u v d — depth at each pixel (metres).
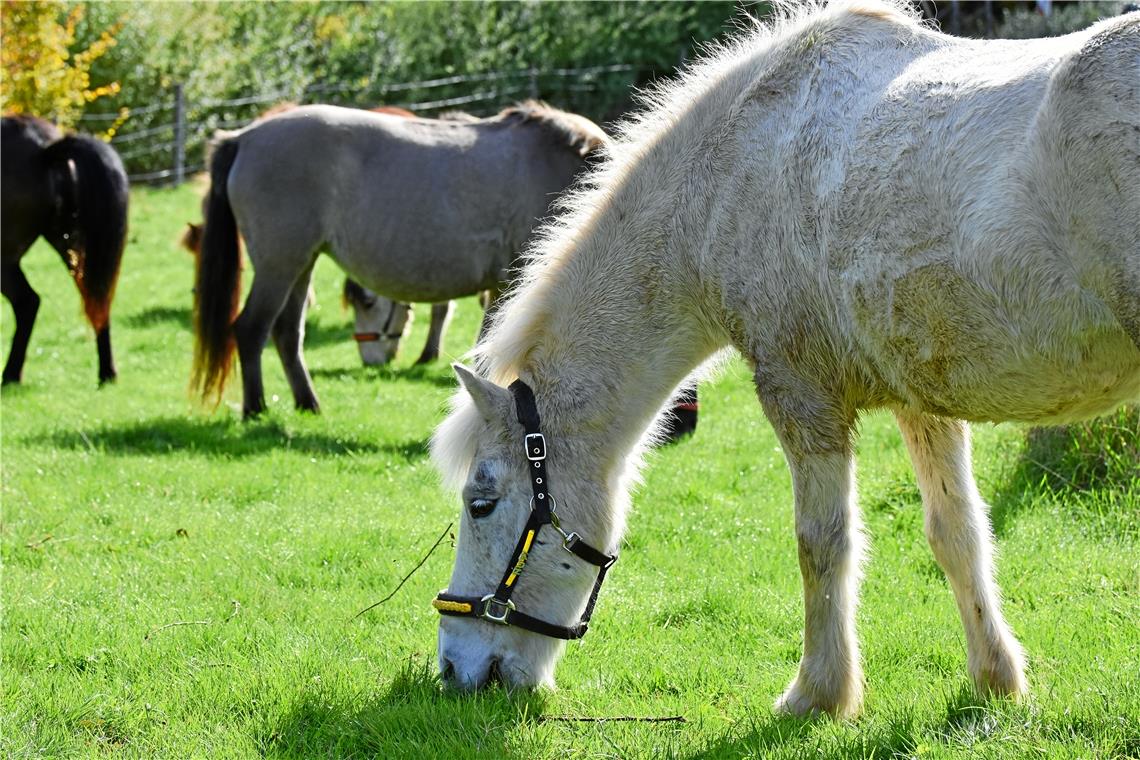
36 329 13.18
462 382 3.79
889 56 3.44
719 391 9.41
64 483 7.12
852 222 3.32
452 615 3.89
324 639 4.68
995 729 3.46
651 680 4.27
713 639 4.65
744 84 3.76
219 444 8.20
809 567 3.68
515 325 4.00
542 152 8.45
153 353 11.91
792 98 3.57
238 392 10.05
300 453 7.93
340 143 8.47
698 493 6.60
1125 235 2.77
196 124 23.81
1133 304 2.79
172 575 5.52
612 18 23.48
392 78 24.56
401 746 3.65
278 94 24.50
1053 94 2.88
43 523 6.34
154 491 6.98
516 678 3.88
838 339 3.49
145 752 3.73
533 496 3.79
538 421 3.84
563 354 3.93
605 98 23.39
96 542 6.04
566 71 23.52
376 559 5.68
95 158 10.01
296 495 6.93
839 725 3.57
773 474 6.99
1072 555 5.13
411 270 8.53
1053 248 2.92
